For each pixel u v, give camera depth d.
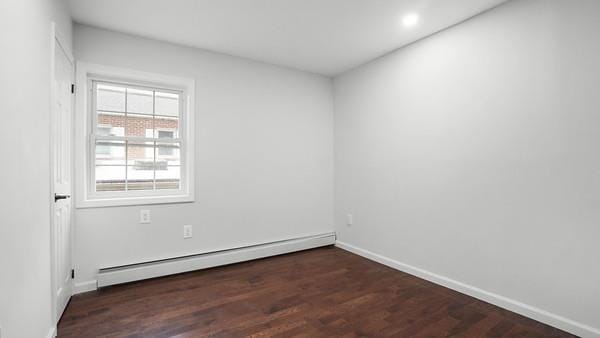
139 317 2.09
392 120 3.22
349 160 3.84
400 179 3.12
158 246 2.89
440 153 2.72
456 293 2.52
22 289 1.33
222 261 3.16
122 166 2.81
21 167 1.33
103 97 2.74
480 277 2.41
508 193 2.23
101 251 2.62
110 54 2.67
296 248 3.69
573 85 1.90
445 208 2.68
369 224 3.53
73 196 2.48
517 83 2.18
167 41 2.94
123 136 2.81
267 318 2.09
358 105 3.69
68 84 2.31
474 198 2.46
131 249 2.76
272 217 3.61
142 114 2.91
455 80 2.60
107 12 2.38
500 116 2.28
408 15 2.45
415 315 2.15
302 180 3.85
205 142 3.15
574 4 1.90
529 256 2.12
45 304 1.66
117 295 2.45
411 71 3.00
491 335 1.89
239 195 3.36
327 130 4.07
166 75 2.93
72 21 2.48
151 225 2.86
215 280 2.79
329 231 4.08
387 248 3.28
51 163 1.77
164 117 3.02
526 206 2.13
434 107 2.78
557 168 1.98
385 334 1.90
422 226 2.89
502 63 2.27
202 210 3.13
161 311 2.18
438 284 2.71
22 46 1.34
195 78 3.09
